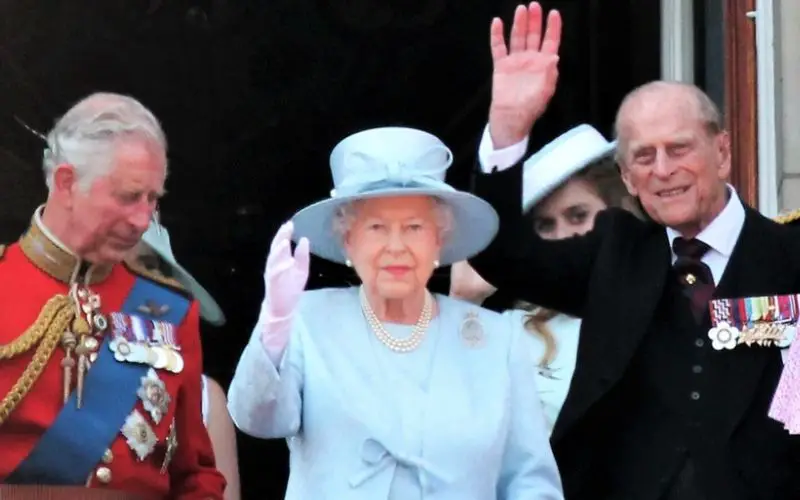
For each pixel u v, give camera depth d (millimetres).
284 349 13250
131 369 13945
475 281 18703
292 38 25266
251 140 25172
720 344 15062
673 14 23781
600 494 15273
